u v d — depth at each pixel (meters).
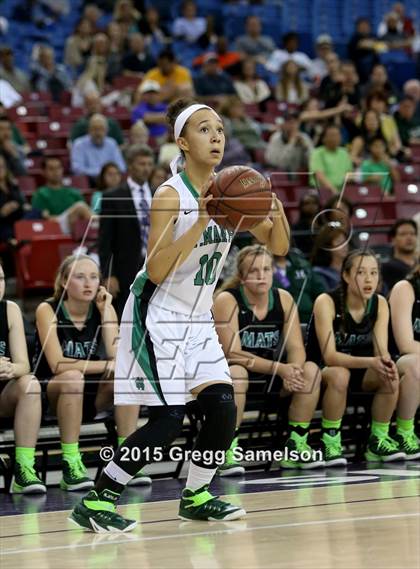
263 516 4.53
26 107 14.16
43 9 18.25
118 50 15.87
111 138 11.91
